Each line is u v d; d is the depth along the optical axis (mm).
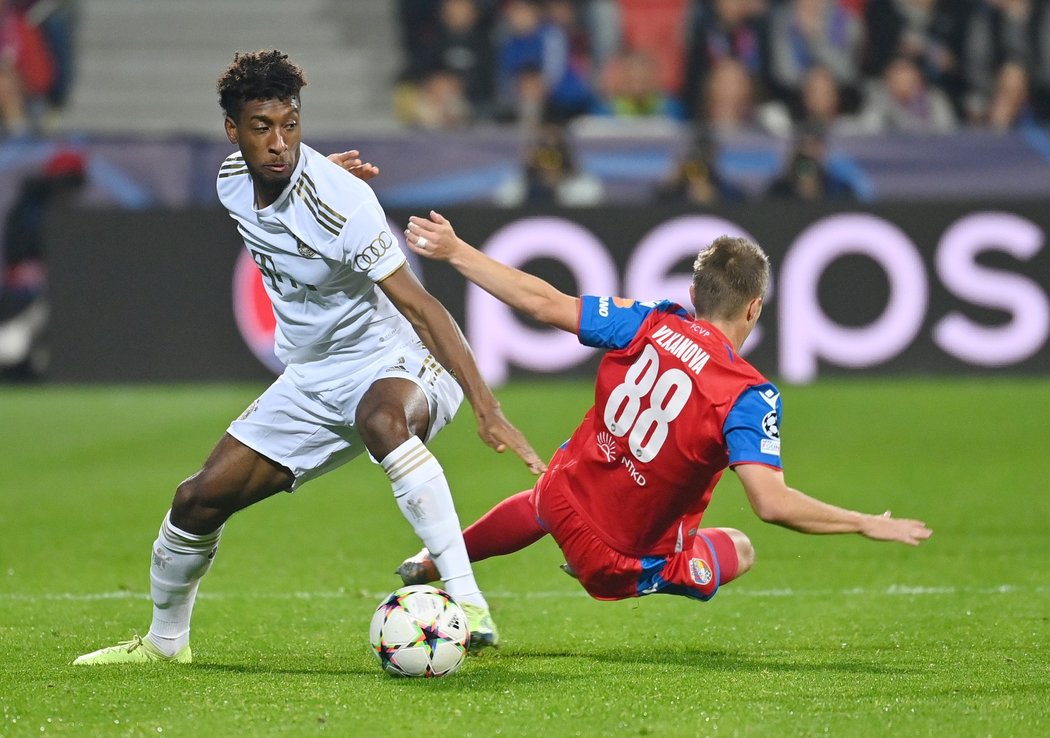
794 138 48750
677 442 15469
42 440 39031
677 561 16594
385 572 24062
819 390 45656
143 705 14406
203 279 47406
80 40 63781
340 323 16766
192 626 19641
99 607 21016
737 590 22328
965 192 49188
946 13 60906
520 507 17406
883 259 47094
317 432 17109
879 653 17516
